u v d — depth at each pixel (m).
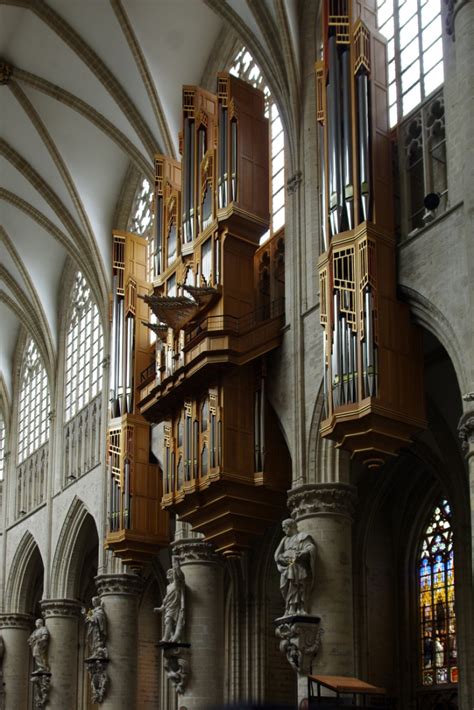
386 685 35.88
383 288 26.25
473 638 31.64
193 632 33.75
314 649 26.78
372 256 26.27
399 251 26.81
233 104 32.72
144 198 45.81
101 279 46.28
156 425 39.50
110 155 45.78
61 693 46.12
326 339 26.58
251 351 30.77
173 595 33.97
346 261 26.67
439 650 35.09
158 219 36.19
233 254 32.03
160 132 40.16
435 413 32.75
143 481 38.94
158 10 38.38
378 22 30.53
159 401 33.16
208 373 31.08
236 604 41.19
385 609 36.69
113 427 39.91
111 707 40.00
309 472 28.81
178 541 34.81
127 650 40.88
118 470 39.09
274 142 35.91
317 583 27.56
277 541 40.75
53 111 44.41
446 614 35.19
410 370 26.12
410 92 28.52
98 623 40.91
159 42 39.19
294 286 30.95
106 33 39.38
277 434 31.34
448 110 25.66
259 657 40.22
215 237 32.03
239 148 32.41
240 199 31.97
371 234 26.44
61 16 39.62
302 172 32.06
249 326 31.58
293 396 29.92
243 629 40.88
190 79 40.72
